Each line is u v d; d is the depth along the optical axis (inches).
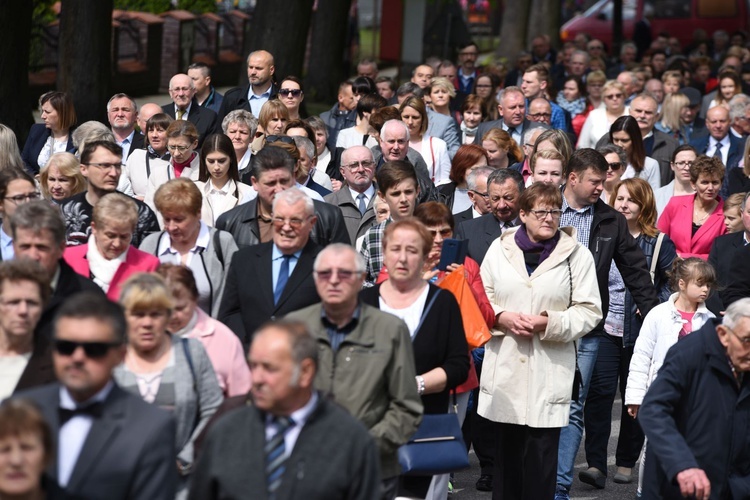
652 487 807.7
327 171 1540.4
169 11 3934.5
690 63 3292.3
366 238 1050.1
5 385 732.0
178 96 1723.7
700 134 1902.1
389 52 4840.1
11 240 949.2
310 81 3545.8
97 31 2300.7
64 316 597.0
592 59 2972.4
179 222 936.3
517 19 4387.3
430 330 842.8
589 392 1143.0
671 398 775.7
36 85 3171.8
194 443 724.7
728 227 1246.9
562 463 1074.7
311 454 611.8
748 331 754.8
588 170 1107.9
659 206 1462.8
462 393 957.2
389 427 757.9
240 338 896.9
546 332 962.7
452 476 1122.0
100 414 595.8
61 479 592.1
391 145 1298.0
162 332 720.3
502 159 1443.2
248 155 1428.4
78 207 1055.6
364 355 759.1
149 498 590.2
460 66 2738.7
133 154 1439.5
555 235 997.8
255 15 2726.4
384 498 766.5
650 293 1103.6
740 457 776.9
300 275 893.8
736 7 4741.6
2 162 1229.1
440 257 949.2
